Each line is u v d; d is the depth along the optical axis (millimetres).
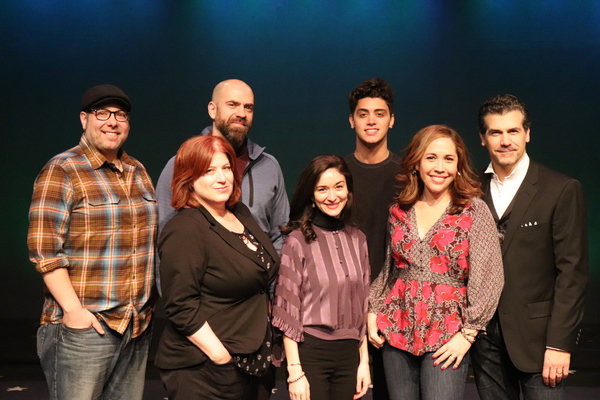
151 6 6203
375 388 2828
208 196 2232
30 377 4273
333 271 2402
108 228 2406
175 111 6277
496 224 2506
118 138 2463
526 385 2480
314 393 2369
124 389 2527
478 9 6172
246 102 2789
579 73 6141
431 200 2479
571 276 2367
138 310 2494
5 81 6207
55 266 2311
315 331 2379
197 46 6250
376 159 2928
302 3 6254
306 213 2492
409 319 2420
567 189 2398
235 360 2182
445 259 2379
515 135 2439
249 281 2205
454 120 6250
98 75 6227
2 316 6082
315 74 6297
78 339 2357
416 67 6238
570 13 6105
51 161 2404
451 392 2340
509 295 2438
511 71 6188
